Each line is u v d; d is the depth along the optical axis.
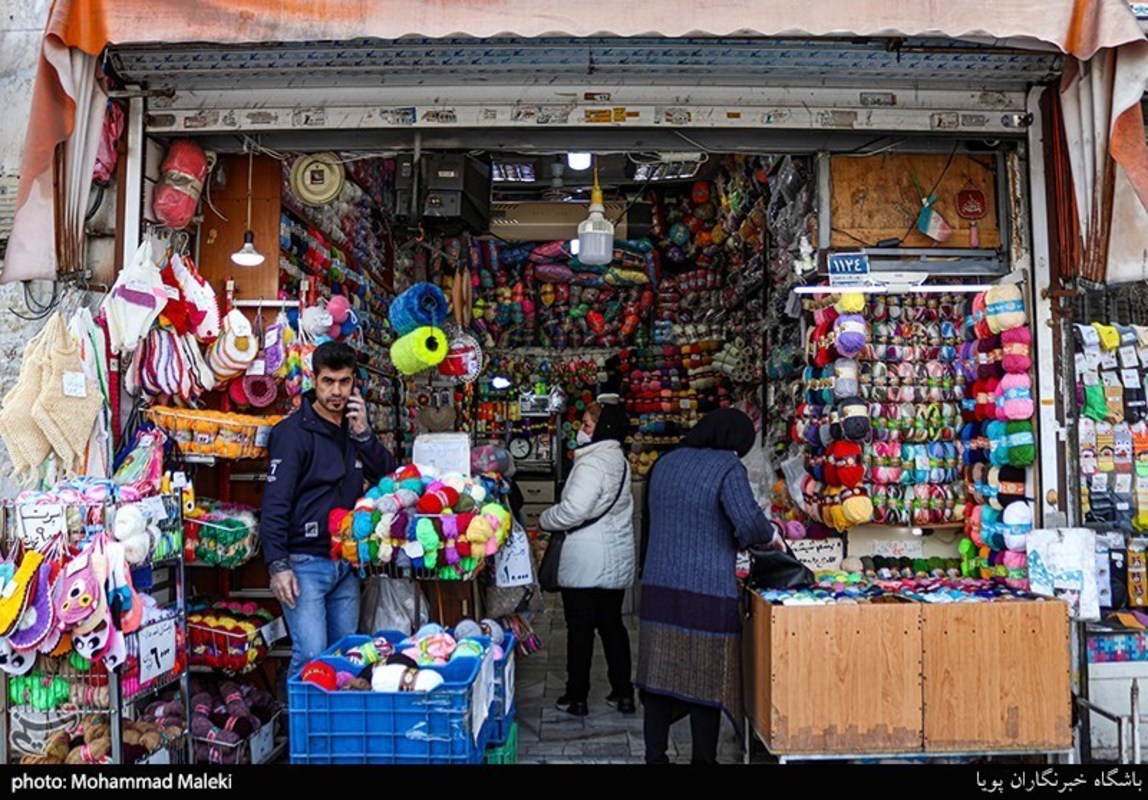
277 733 3.66
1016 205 3.78
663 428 7.62
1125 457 4.02
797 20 2.92
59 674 2.70
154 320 3.50
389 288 6.25
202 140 3.75
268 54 3.37
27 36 3.79
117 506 2.75
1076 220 3.49
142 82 3.54
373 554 3.06
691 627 3.15
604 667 5.23
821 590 3.30
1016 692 3.05
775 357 4.90
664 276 7.84
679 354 7.80
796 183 4.30
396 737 2.51
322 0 2.92
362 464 3.48
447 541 3.07
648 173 5.04
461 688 2.52
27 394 3.11
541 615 6.79
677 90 3.56
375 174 5.57
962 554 3.95
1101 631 3.68
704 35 2.96
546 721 4.12
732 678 3.11
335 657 2.77
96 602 2.54
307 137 3.70
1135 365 4.07
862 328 3.73
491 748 3.10
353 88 3.56
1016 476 3.69
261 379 3.85
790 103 3.57
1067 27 2.93
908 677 3.04
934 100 3.62
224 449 3.44
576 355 8.83
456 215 4.04
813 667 3.03
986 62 3.42
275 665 3.85
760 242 5.48
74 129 3.15
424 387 5.10
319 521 3.24
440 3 2.91
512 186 6.18
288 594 3.09
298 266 4.43
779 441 4.98
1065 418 3.65
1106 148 3.21
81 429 3.20
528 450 8.91
